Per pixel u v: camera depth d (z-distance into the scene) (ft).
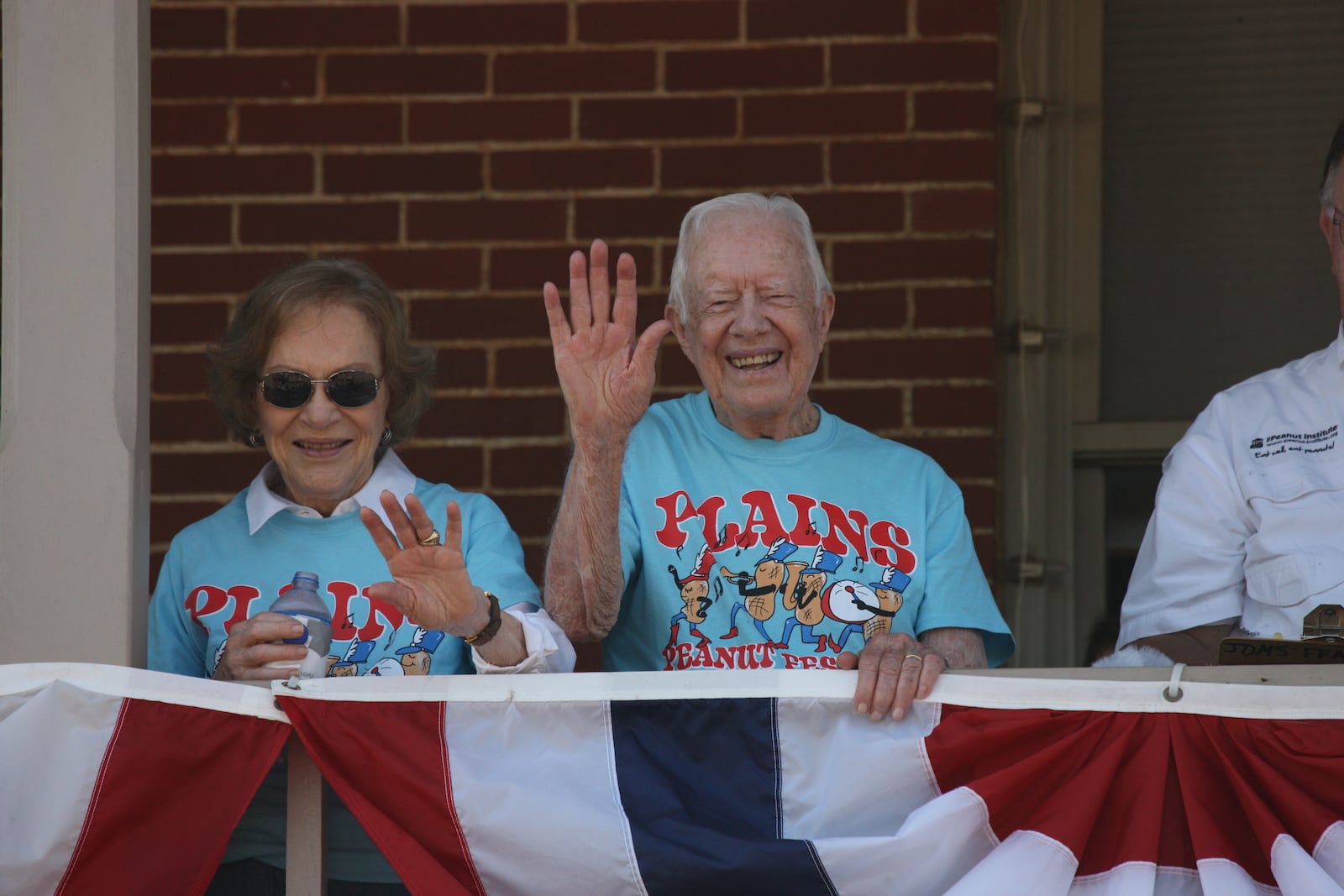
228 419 24.99
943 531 24.48
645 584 23.88
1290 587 24.20
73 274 21.61
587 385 21.21
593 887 20.12
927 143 34.63
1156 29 35.86
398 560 20.11
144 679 20.66
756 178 34.81
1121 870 19.70
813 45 34.96
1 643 21.21
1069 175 35.42
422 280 35.19
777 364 24.36
